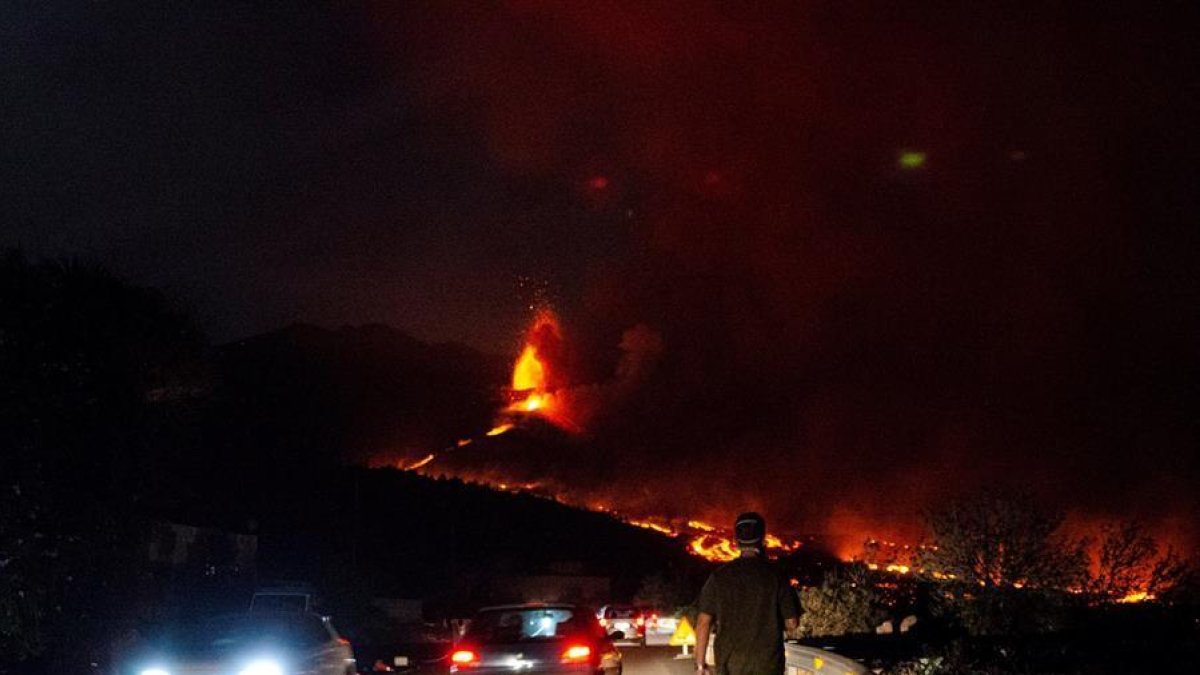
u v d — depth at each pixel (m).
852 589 29.94
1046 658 16.17
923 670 15.82
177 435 22.44
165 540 33.62
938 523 21.89
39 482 18.69
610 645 17.61
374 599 54.84
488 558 83.81
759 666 8.24
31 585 18.25
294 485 80.12
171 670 14.13
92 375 19.97
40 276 20.00
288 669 14.25
